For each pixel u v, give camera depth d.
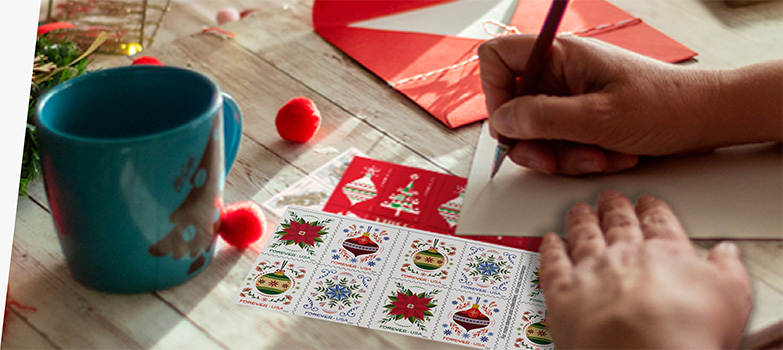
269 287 0.60
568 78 0.67
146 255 0.56
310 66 0.92
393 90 0.87
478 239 0.64
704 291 0.49
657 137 0.66
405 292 0.59
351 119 0.82
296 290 0.59
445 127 0.81
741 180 0.67
